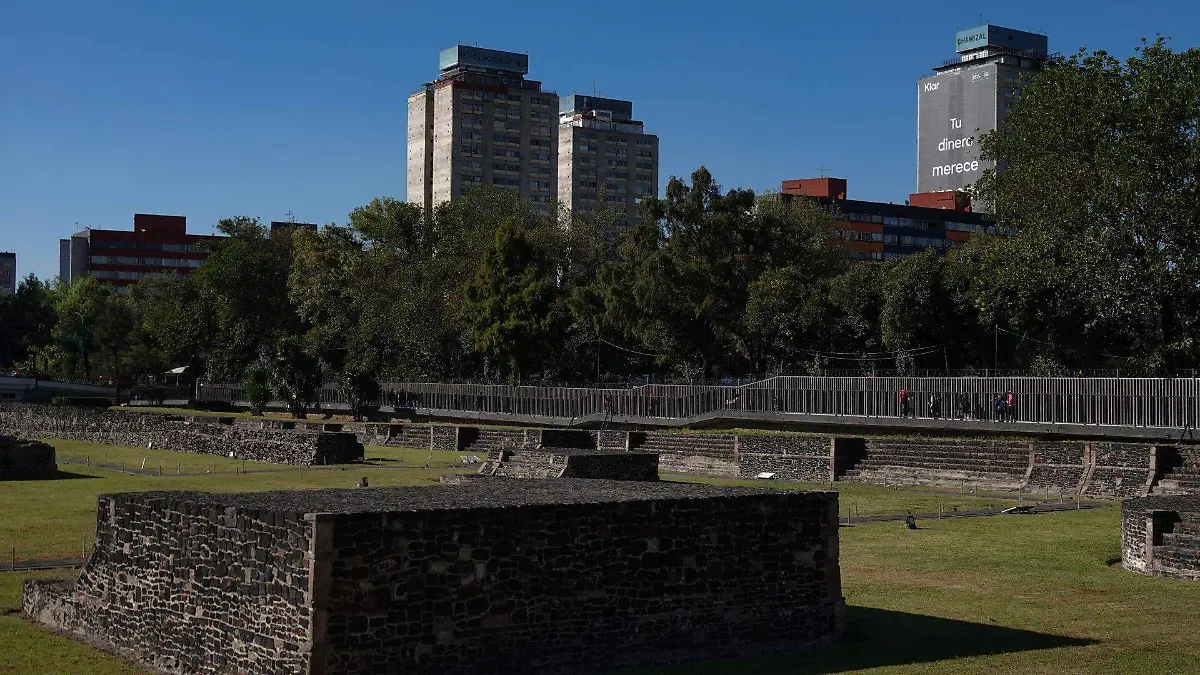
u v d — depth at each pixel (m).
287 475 47.69
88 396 112.88
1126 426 43.75
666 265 73.19
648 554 18.16
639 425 66.12
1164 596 23.69
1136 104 49.72
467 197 112.38
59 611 20.34
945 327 63.56
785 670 17.77
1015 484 42.28
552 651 17.22
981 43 179.75
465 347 87.06
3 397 107.81
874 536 31.70
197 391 104.38
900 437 49.84
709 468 52.41
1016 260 52.88
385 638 15.88
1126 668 18.02
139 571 18.58
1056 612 22.22
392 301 91.88
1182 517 26.20
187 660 17.39
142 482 44.16
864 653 18.98
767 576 19.25
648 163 181.75
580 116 179.00
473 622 16.58
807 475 48.34
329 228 109.31
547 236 92.00
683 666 17.92
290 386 84.75
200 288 108.94
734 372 79.62
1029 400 48.00
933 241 149.62
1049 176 51.31
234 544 16.73
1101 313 52.34
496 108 170.12
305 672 15.34
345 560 15.64
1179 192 48.75
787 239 79.25
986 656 18.75
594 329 79.50
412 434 65.88
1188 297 51.03
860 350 69.00
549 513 17.33
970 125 177.12
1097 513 35.91
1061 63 53.78
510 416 74.19
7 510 34.78
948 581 25.34
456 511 16.55
